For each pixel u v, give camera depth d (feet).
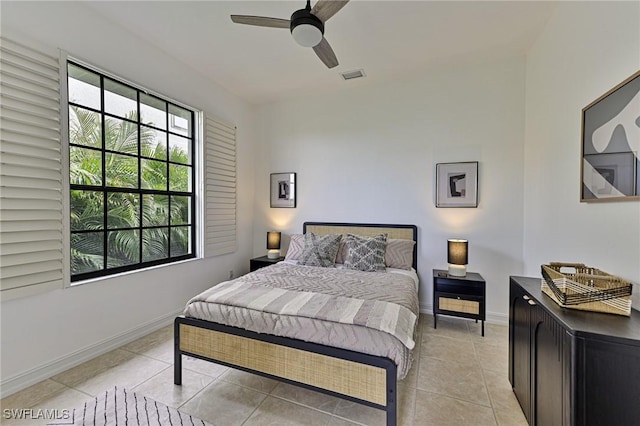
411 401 5.84
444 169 10.73
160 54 9.23
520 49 9.23
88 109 7.63
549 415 4.20
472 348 8.14
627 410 3.26
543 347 4.45
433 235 10.95
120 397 5.83
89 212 7.70
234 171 12.76
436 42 8.75
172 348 8.01
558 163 7.13
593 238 5.52
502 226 10.04
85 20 7.20
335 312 5.56
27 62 6.13
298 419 5.34
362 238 10.45
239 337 5.85
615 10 4.92
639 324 3.63
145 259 9.27
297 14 5.60
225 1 7.04
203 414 5.40
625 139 4.55
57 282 6.64
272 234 13.03
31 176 6.20
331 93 12.58
